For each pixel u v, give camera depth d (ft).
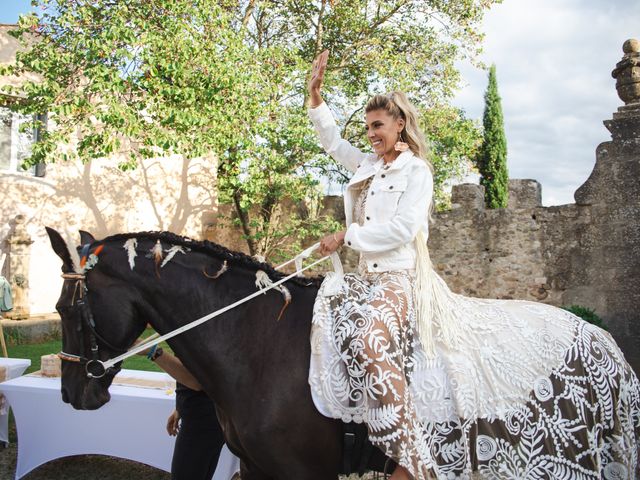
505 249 39.60
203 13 30.22
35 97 29.96
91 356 8.05
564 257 36.94
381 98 8.38
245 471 8.58
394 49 47.42
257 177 37.29
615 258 31.09
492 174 70.64
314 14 46.93
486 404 7.51
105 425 14.60
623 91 30.42
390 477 7.22
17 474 14.93
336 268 8.33
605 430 7.70
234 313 8.14
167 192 49.26
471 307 8.25
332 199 49.78
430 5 46.11
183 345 8.16
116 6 29.53
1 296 28.66
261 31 45.62
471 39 46.21
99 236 43.78
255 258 8.86
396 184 8.04
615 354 8.11
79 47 28.78
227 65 29.94
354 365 7.29
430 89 47.11
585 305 35.29
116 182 45.14
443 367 7.55
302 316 8.09
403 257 8.09
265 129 35.04
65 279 8.25
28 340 35.09
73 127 32.01
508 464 7.41
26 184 39.34
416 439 7.07
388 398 7.04
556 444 7.50
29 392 14.85
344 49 47.19
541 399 7.59
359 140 46.44
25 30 30.30
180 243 8.47
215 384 8.01
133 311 8.25
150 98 28.91
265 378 7.70
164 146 29.86
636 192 30.30
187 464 10.20
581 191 33.94
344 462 7.86
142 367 25.75
